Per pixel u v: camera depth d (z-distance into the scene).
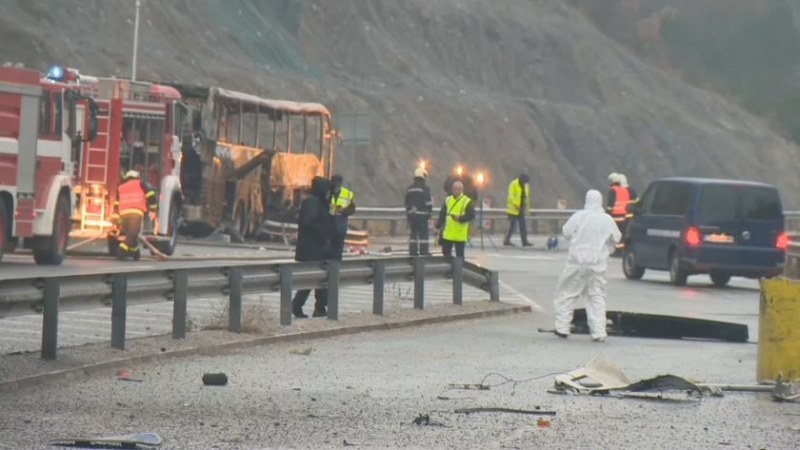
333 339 67.00
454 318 78.50
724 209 112.69
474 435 38.75
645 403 46.62
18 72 100.62
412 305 82.56
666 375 49.69
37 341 59.03
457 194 102.44
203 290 62.06
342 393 47.38
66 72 109.69
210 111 147.50
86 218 117.44
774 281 51.94
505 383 51.22
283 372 53.25
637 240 119.56
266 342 63.41
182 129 128.88
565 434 39.28
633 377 54.28
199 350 58.72
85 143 117.38
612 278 121.88
